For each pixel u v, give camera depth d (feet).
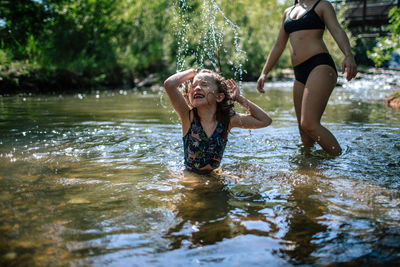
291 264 4.07
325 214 5.48
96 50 45.29
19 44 39.32
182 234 4.83
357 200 6.07
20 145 10.53
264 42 58.75
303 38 10.84
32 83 35.50
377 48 22.45
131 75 49.14
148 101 26.04
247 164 8.66
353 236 4.73
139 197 6.29
